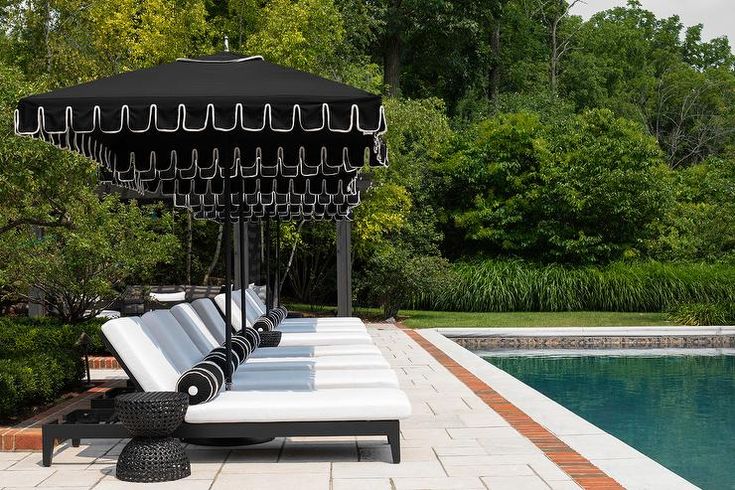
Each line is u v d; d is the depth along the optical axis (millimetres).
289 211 13641
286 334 11078
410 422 7758
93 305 12312
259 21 20734
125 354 6051
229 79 6535
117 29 19812
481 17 36750
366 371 7469
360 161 8453
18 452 6691
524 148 27438
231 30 21031
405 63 38250
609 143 26016
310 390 6582
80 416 6570
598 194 25391
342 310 17312
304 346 9750
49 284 11422
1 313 16984
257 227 17891
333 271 25812
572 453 6406
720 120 52500
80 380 9633
